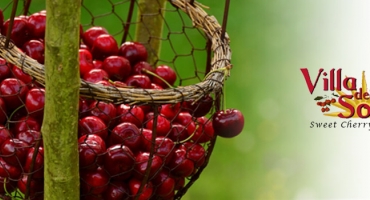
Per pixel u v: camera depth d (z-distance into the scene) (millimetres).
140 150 1543
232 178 2219
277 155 2309
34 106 1517
